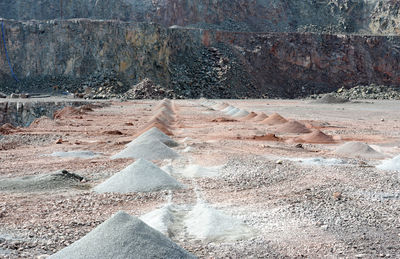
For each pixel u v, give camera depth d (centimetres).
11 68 7850
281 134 2570
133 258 535
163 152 1536
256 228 762
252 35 10362
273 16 13300
